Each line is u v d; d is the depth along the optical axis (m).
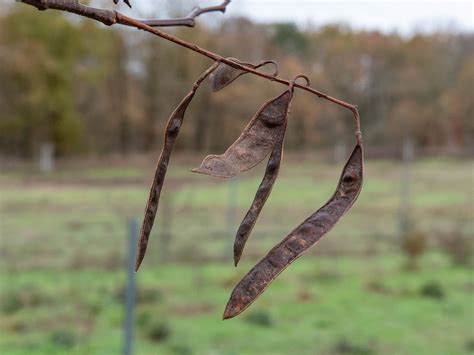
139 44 39.75
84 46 37.06
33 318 9.98
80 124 38.34
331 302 11.30
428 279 13.01
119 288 11.42
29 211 19.66
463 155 38.16
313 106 38.66
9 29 35.12
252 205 0.84
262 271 0.82
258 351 8.90
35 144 37.19
